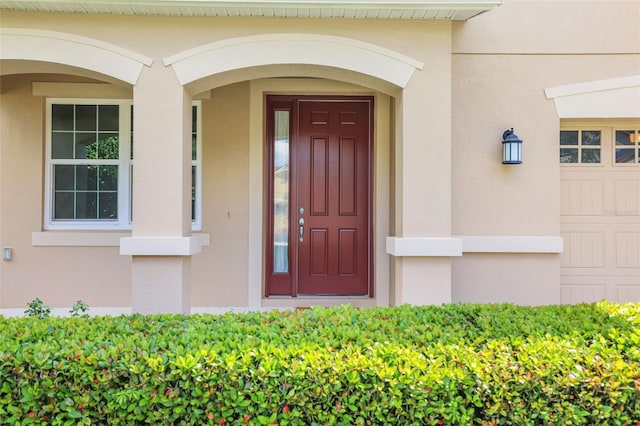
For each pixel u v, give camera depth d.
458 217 5.14
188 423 2.20
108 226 5.87
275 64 4.43
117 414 2.21
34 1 4.07
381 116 5.75
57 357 2.26
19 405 2.23
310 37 4.42
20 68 4.57
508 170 5.15
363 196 6.16
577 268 5.34
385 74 4.46
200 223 5.84
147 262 4.35
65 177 5.90
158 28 4.39
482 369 2.23
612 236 5.34
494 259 5.16
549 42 5.13
